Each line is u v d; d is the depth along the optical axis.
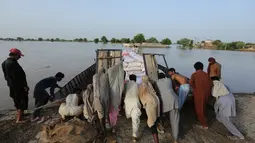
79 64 25.34
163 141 4.29
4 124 4.85
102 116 4.06
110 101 4.32
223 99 4.52
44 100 5.21
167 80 4.48
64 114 4.66
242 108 6.64
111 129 4.60
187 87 5.19
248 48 103.56
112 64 7.34
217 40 122.06
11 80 4.60
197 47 124.50
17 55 4.77
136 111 4.15
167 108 4.12
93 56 39.06
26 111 5.65
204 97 4.85
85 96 4.52
